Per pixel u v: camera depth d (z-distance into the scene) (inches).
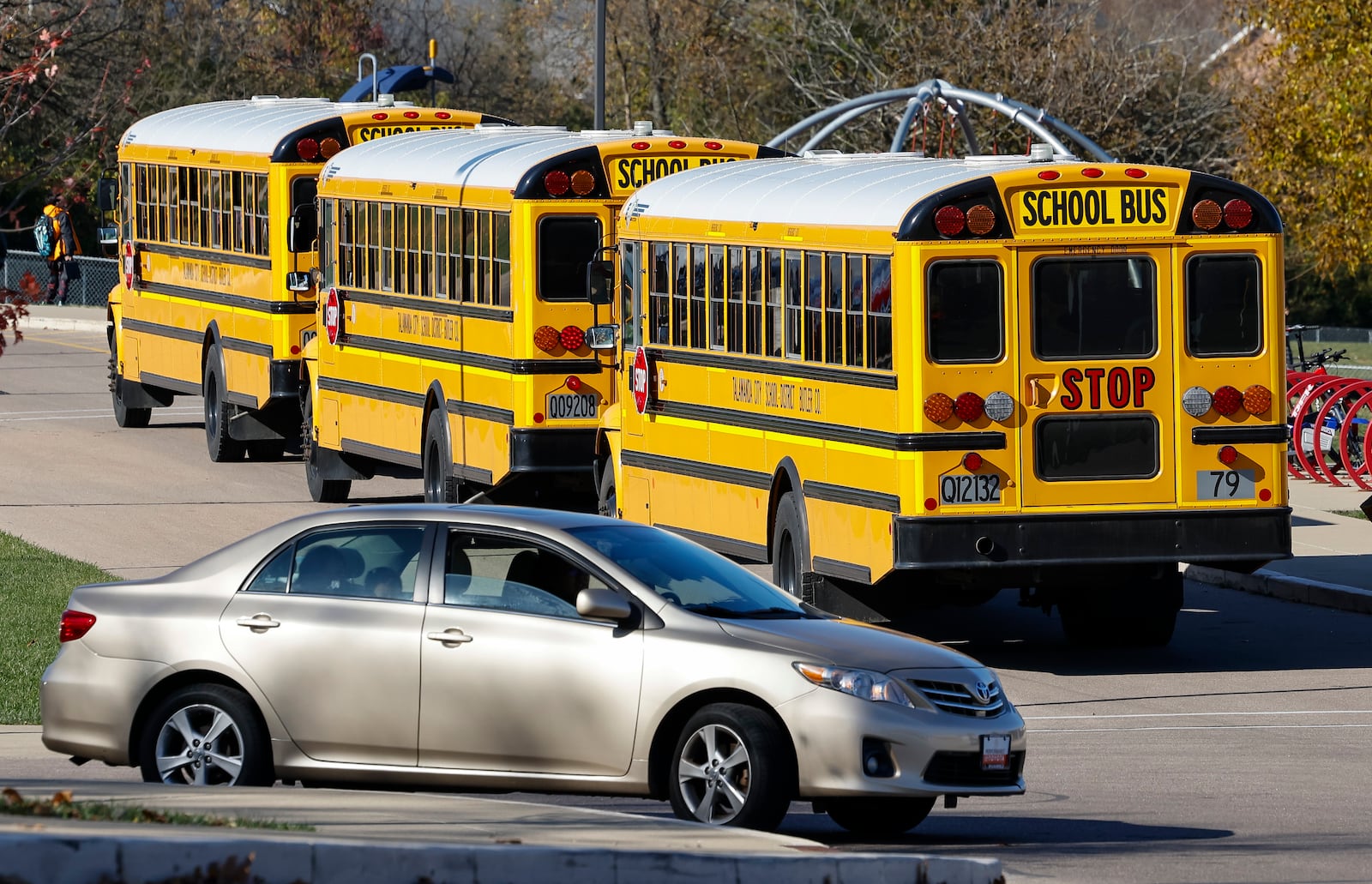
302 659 1322.6
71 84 3368.6
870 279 1947.6
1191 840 1305.4
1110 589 2113.7
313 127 3218.5
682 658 1258.0
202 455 3646.7
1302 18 5019.7
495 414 2605.8
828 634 1290.6
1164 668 2042.3
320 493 3112.7
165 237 3713.1
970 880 1043.3
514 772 1295.5
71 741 1358.3
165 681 1344.7
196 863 848.3
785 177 2192.4
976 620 2365.9
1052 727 1755.7
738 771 1244.5
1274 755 1627.7
